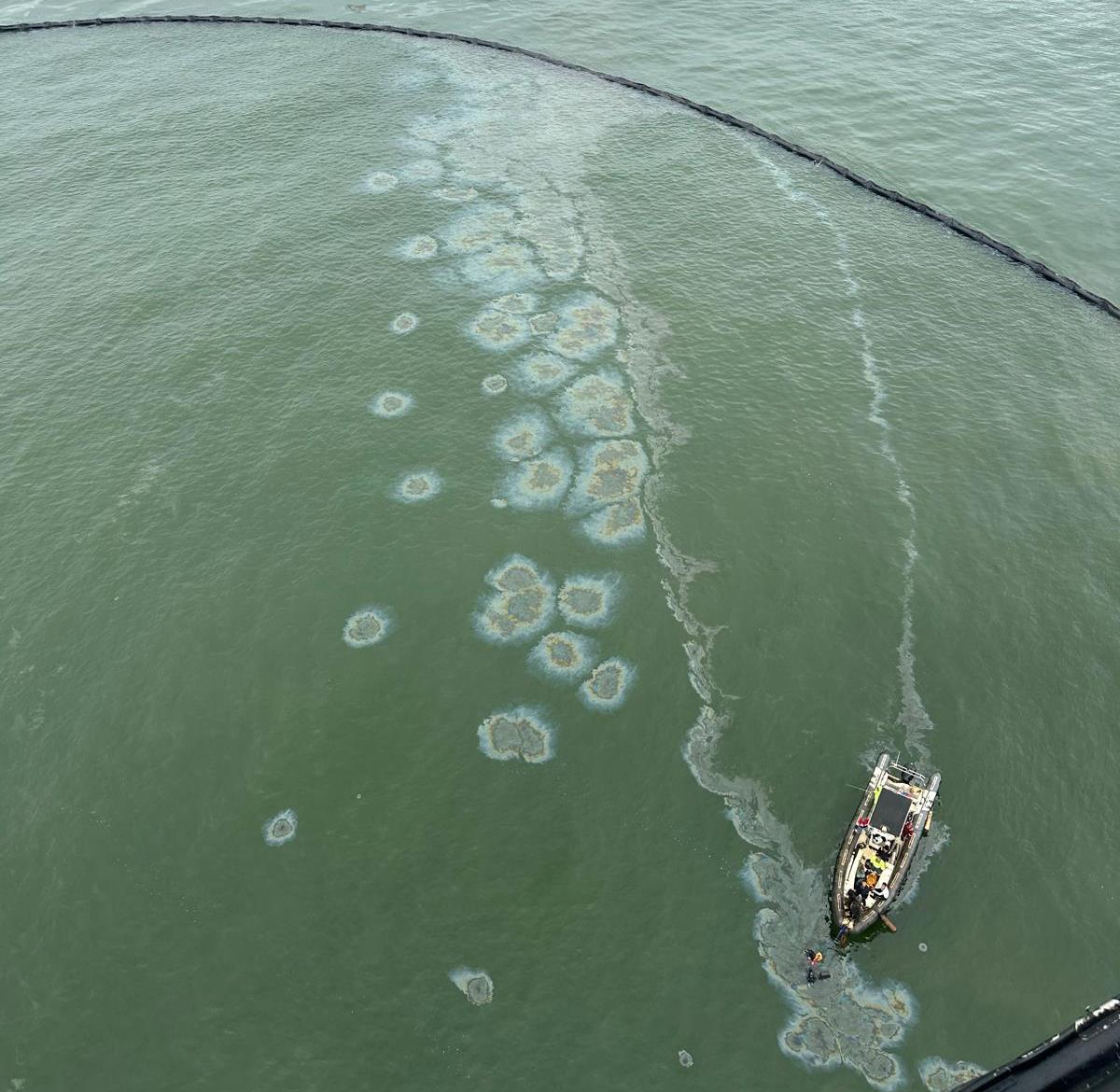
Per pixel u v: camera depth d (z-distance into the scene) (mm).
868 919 40281
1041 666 50281
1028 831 44000
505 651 51844
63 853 44094
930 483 60625
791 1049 37938
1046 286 78812
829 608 53438
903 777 45625
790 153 97250
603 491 60594
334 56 115688
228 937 41375
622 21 124562
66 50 118062
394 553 56969
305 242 82188
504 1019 38906
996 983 39500
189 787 46375
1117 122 99312
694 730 48219
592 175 93312
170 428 64812
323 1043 38406
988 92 105750
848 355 70938
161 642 52281
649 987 39656
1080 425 64875
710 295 76938
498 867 43375
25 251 81188
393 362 70125
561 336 72625
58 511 59281
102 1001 39562
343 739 48156
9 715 49281
